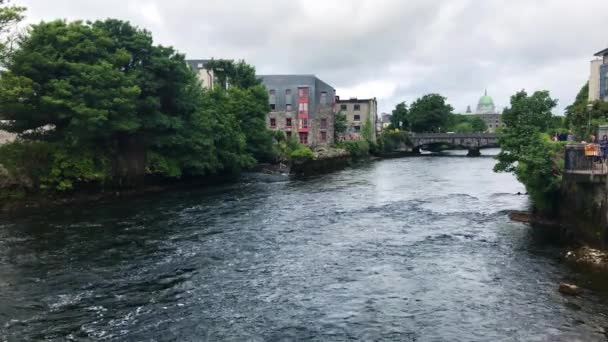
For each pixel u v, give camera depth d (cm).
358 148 8831
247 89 6341
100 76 3225
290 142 7344
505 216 2727
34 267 1709
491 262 1775
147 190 3919
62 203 3189
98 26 3766
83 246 2019
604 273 1597
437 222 2583
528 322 1229
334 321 1254
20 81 2950
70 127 3222
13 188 3041
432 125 13025
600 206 1817
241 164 5016
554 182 2317
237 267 1731
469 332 1178
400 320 1256
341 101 10925
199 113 4400
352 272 1670
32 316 1270
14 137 3634
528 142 2420
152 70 3875
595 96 5144
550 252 1897
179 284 1541
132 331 1185
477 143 10444
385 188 4259
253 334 1174
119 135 3753
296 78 8662
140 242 2100
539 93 2480
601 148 1842
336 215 2814
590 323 1214
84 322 1236
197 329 1201
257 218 2703
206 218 2695
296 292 1471
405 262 1791
